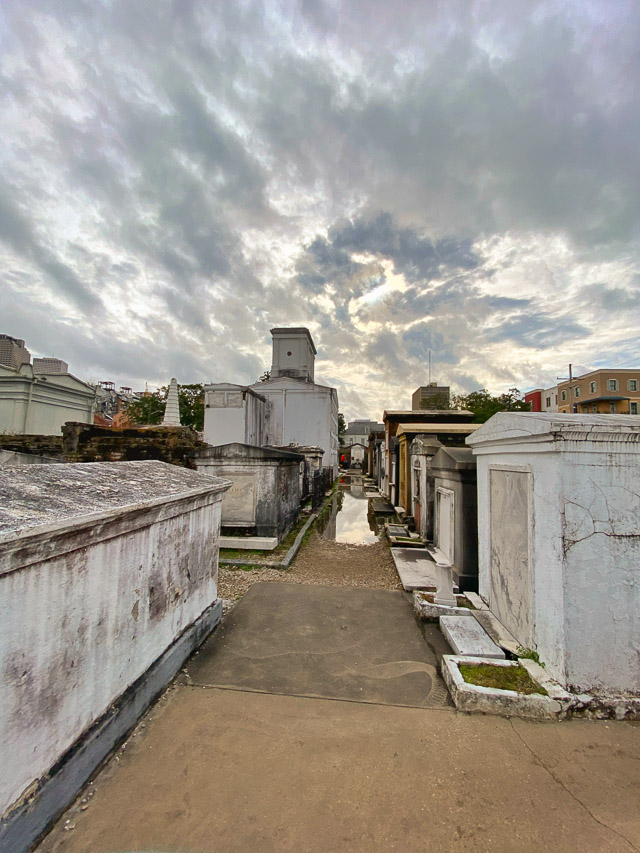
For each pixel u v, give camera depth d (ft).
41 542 5.48
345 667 10.39
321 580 18.97
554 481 8.93
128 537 7.87
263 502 24.66
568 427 8.57
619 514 8.55
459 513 17.04
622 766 7.00
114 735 7.21
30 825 5.30
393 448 44.27
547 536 9.23
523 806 6.16
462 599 14.35
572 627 8.50
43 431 54.70
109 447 31.22
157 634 9.13
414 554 22.71
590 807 6.16
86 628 6.61
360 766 6.97
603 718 8.20
